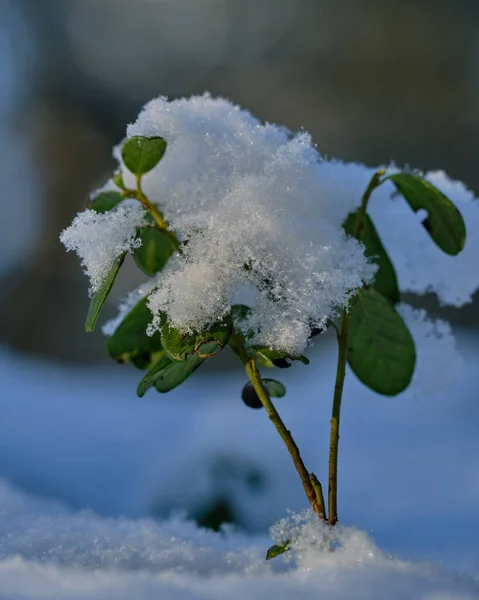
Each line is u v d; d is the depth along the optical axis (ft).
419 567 1.13
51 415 2.38
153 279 1.23
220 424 2.14
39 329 4.79
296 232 1.14
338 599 1.08
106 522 1.34
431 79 5.43
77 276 4.95
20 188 5.27
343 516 1.82
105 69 5.63
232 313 1.15
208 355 1.13
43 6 5.65
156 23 5.65
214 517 1.80
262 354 1.13
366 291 1.23
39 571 1.12
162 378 1.17
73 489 2.01
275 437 2.07
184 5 5.64
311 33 5.59
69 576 1.11
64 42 5.66
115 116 5.60
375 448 2.15
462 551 1.55
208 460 1.92
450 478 1.96
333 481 1.17
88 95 5.59
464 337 3.10
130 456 2.15
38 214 5.24
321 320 1.13
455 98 5.41
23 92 5.58
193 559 1.21
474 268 1.28
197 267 1.13
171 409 2.47
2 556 1.20
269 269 1.13
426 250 1.28
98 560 1.20
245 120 1.22
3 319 4.85
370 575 1.11
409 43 5.49
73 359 4.58
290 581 1.11
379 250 1.24
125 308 1.27
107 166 5.46
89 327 1.13
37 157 5.42
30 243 5.13
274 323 1.13
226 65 5.66
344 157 5.39
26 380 2.66
